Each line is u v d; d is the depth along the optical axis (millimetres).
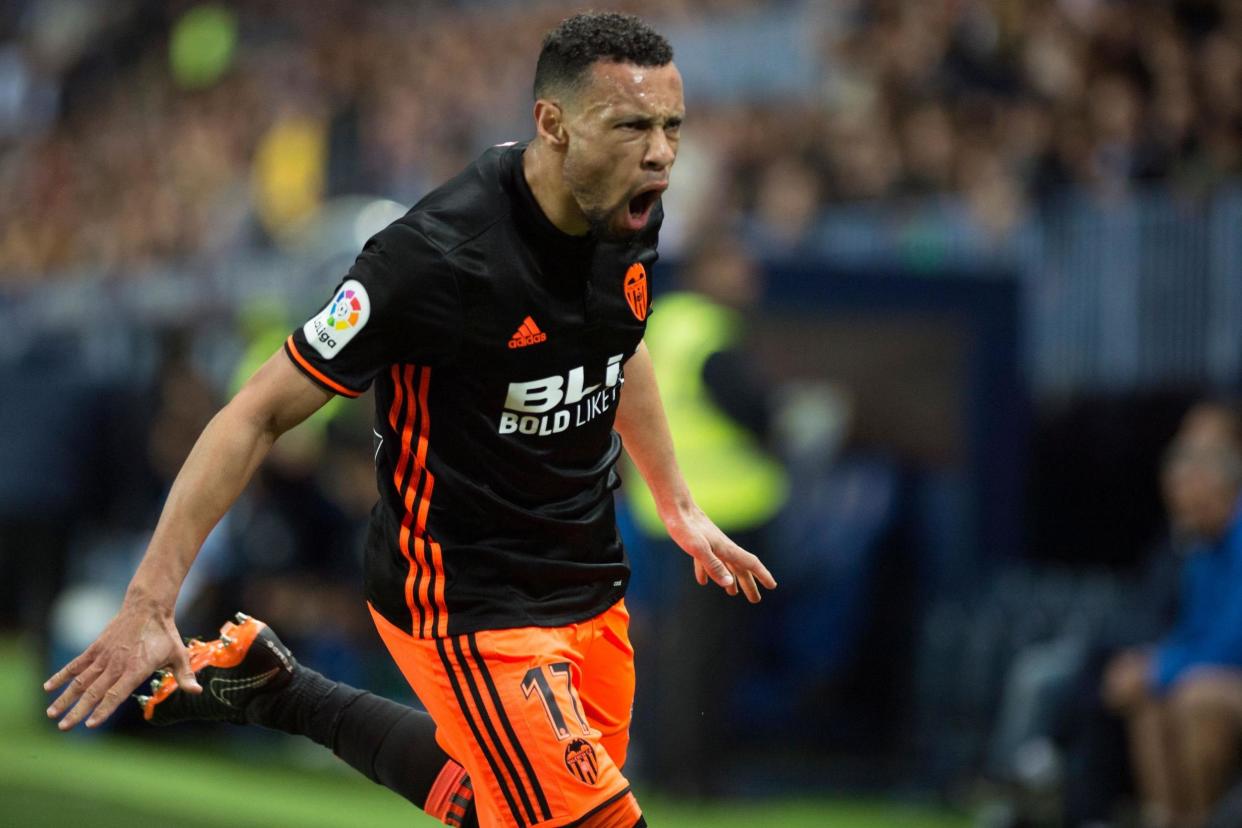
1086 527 31156
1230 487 21172
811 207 38094
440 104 55281
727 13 47500
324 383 10594
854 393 29969
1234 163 31359
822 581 29766
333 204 50000
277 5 66375
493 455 11211
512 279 10773
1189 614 21641
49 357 47719
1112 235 30609
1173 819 21125
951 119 37062
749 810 27406
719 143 42125
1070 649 24297
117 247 62531
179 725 33469
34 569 44062
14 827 24531
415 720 12789
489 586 11422
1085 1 35500
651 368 12711
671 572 26562
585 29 10453
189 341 40594
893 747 29812
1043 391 31781
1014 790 23422
